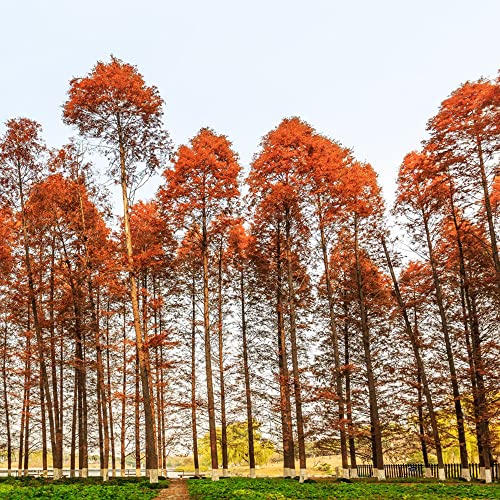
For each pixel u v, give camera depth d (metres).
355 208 27.61
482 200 25.70
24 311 29.62
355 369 27.62
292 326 24.30
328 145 27.17
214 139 26.36
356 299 29.55
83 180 27.55
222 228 26.58
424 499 15.34
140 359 22.86
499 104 21.94
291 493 16.27
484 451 24.48
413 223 29.39
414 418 29.72
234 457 48.97
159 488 19.59
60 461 24.97
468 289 27.73
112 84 24.11
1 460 43.19
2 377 32.69
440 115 24.27
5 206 26.25
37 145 26.84
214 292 32.78
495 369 25.38
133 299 23.59
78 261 26.22
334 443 29.00
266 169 25.64
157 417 31.09
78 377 28.41
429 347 28.92
